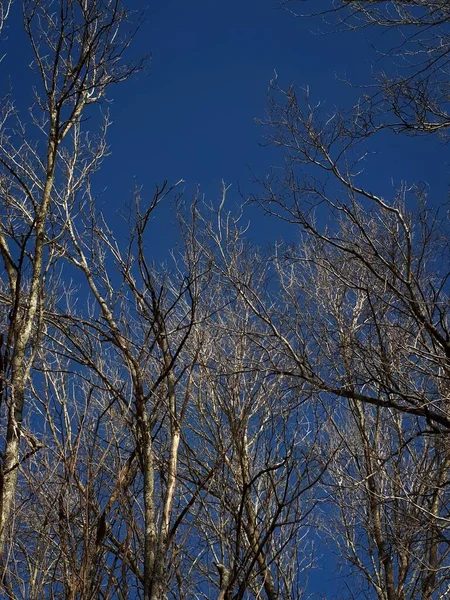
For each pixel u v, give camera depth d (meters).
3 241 5.81
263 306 8.45
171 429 6.29
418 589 8.85
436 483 8.85
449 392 8.41
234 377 7.75
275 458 6.89
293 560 7.44
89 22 6.36
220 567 6.06
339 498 8.95
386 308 8.69
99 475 5.75
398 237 8.62
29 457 5.25
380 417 9.52
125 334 6.62
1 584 5.10
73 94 6.34
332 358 8.52
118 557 5.54
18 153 6.97
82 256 6.76
